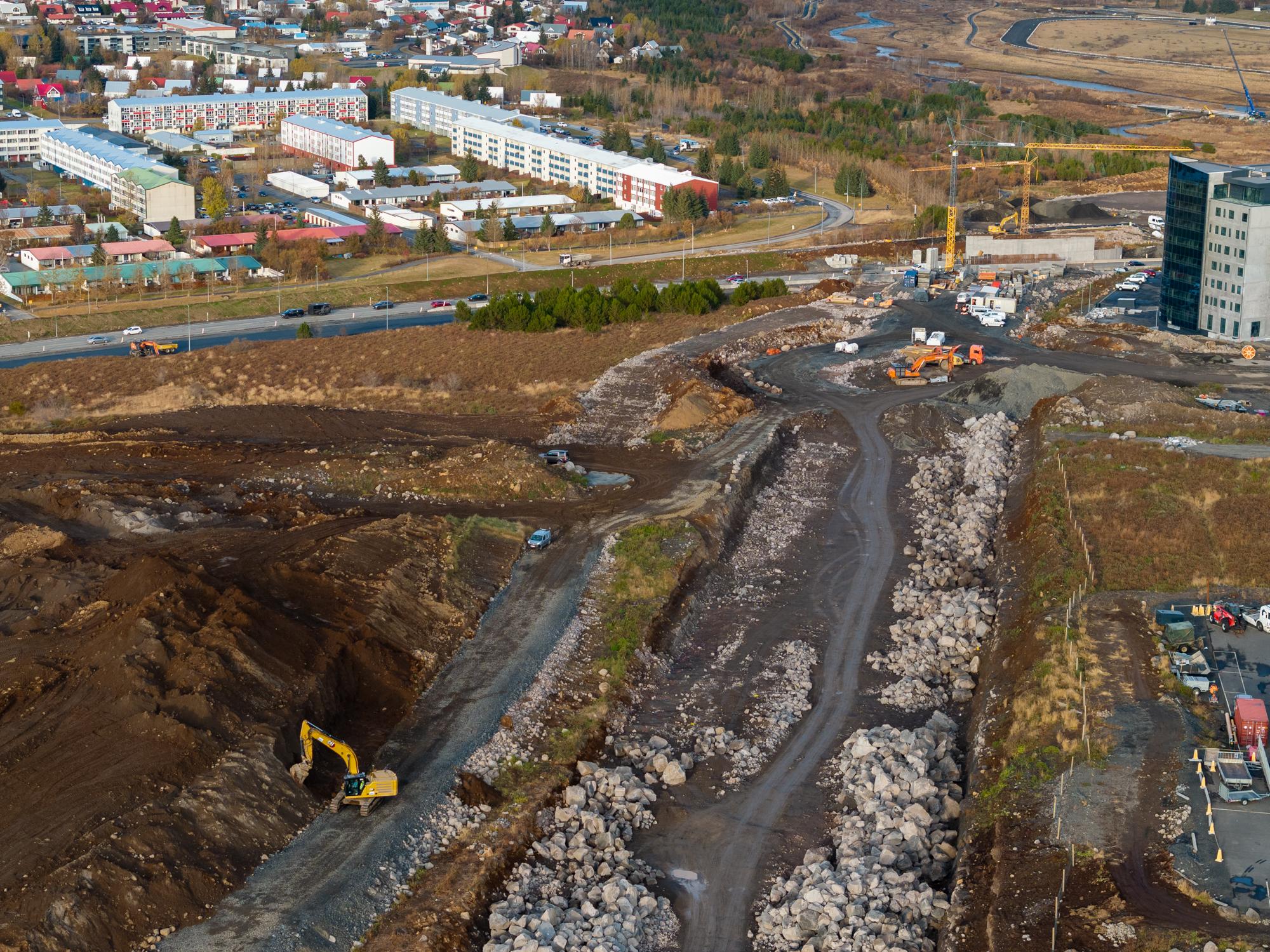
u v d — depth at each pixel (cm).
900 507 13200
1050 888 6950
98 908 6812
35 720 8412
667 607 10706
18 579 10638
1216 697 8888
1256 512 12050
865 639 10544
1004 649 9894
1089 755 8112
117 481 13262
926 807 8106
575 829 8044
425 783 8300
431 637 10038
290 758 8244
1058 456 13562
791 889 7506
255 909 7075
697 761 8888
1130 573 10888
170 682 8556
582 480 13400
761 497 13462
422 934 7000
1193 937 6456
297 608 9862
